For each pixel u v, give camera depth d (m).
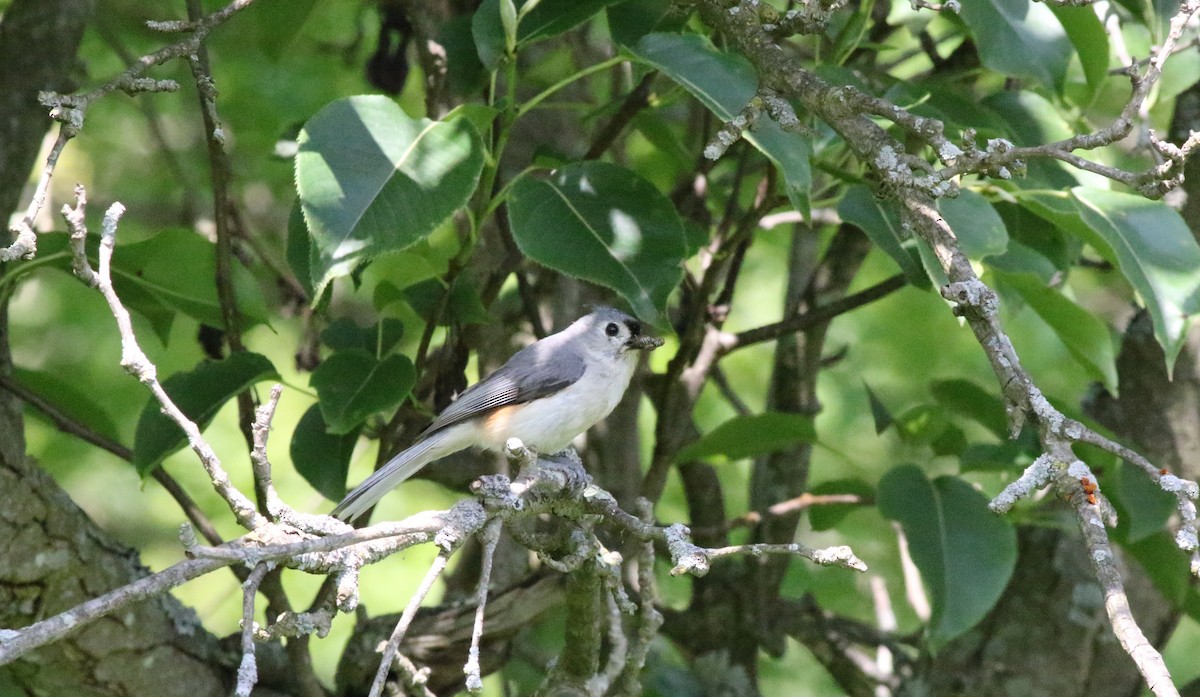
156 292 9.56
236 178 15.48
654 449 10.77
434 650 9.83
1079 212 8.22
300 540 5.62
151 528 16.86
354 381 8.98
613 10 9.49
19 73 10.16
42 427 16.77
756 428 11.12
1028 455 10.55
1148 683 4.88
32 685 9.11
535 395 10.34
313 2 11.41
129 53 14.78
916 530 9.55
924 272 8.83
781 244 17.75
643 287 8.11
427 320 10.07
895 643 12.84
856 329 18.59
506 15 8.39
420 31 11.14
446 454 10.36
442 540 6.22
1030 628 11.59
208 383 9.14
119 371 17.08
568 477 7.36
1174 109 11.62
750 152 13.16
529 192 8.38
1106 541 5.39
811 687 17.36
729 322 18.84
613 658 8.47
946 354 18.41
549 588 9.73
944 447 11.57
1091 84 9.42
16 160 10.04
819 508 11.69
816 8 7.60
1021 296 9.51
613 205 8.33
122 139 16.52
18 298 17.23
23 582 8.76
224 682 9.63
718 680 12.18
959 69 11.45
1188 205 11.17
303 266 8.81
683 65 7.54
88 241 9.22
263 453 6.10
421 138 7.56
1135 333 11.71
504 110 8.72
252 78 15.71
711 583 12.92
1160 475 5.45
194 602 16.48
